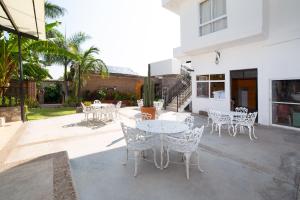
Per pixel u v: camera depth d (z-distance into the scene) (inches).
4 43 393.4
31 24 285.9
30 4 214.4
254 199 124.2
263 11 303.6
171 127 191.8
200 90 473.7
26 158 192.9
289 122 313.7
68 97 697.0
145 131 181.6
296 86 300.7
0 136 278.2
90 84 746.2
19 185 139.9
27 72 518.0
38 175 154.6
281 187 138.4
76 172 163.0
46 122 384.8
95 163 182.2
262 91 342.0
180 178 152.7
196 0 413.7
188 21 436.1
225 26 366.9
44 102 763.4
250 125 261.3
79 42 684.7
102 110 400.2
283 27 305.1
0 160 187.9
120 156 200.5
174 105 575.5
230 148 222.8
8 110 390.0
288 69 301.9
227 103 401.4
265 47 333.1
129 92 829.2
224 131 302.7
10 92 437.1
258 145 233.0
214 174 159.2
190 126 211.2
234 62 385.4
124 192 132.6
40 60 599.8
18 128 330.0
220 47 393.1
